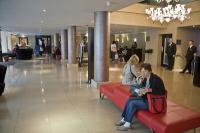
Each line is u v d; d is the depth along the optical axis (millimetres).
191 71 9906
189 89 6480
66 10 6422
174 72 10352
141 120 3227
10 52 19047
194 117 2967
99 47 6512
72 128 3475
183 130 2846
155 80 3281
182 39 11648
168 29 12203
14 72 10180
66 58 15953
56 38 21922
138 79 4016
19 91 6082
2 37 19891
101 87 5258
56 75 9250
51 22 10375
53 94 5734
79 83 7336
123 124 3545
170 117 2965
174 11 8922
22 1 5160
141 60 16031
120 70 10773
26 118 3906
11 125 3578
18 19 9086
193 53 9641
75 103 4883
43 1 5137
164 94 3268
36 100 5125
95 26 6562
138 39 17250
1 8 6191
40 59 18766
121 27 12742
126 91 4090
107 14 6457
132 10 11141
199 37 12172
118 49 18031
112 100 4539
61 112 4250
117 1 4961
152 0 11656
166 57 12734
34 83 7336
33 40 29344
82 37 20562
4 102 4938
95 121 3787
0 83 5488
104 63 6566
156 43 13320
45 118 3910
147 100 3320
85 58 14570
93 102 4973
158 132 2787
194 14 10180
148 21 11805
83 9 6180
